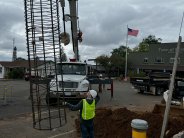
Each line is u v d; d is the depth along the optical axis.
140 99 22.22
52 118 12.79
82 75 17.39
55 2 11.59
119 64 68.25
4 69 73.19
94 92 8.48
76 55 19.11
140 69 69.25
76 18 17.45
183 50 58.25
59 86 15.73
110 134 9.51
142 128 5.06
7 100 19.44
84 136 8.36
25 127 11.09
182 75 57.78
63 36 14.12
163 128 5.55
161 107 10.43
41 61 13.58
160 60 65.75
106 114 10.26
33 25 11.49
